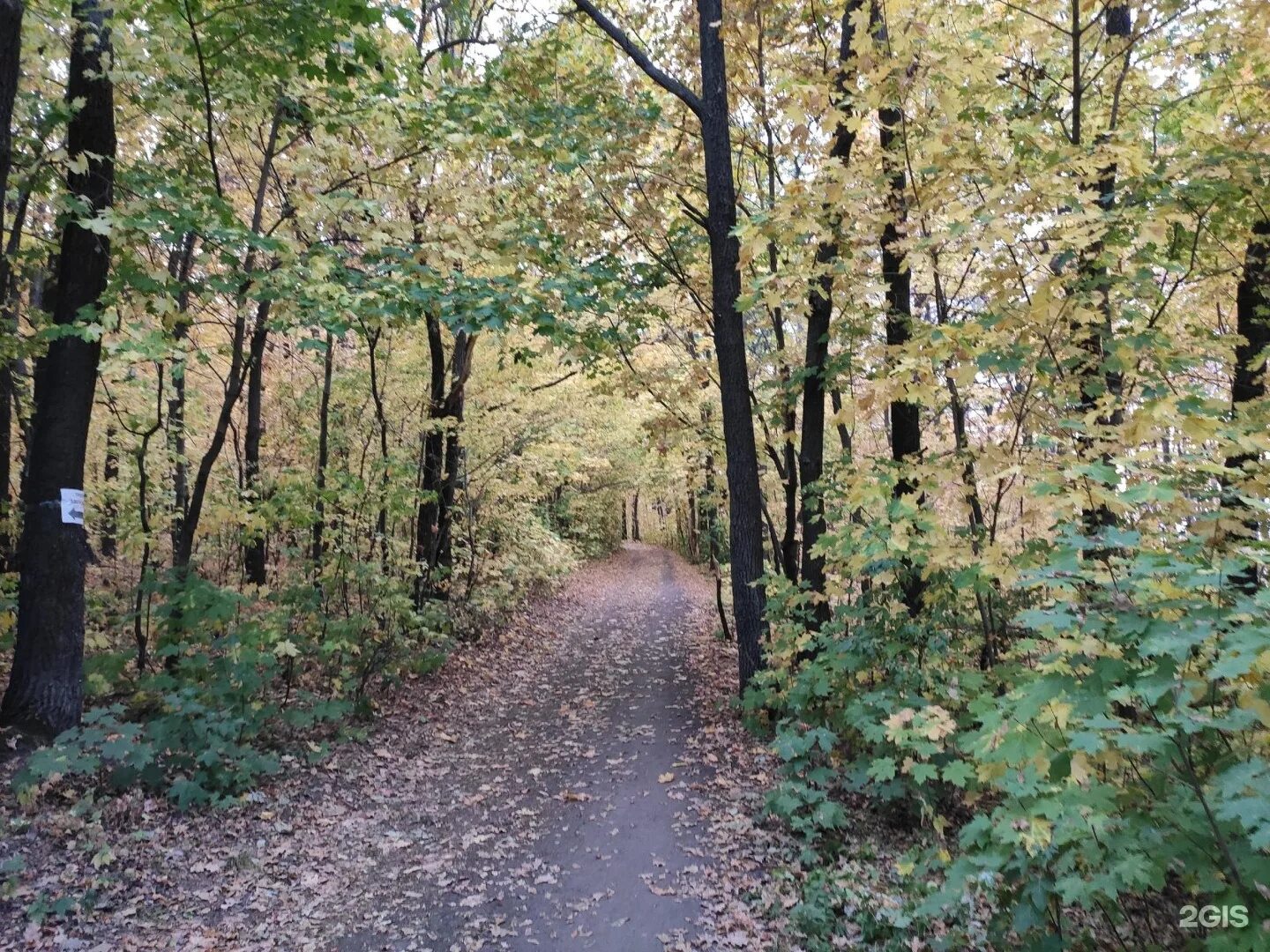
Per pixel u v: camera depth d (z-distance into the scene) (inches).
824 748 200.1
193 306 344.5
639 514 2139.5
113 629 336.5
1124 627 86.3
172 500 389.4
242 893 179.9
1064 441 152.4
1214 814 89.4
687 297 442.6
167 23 246.1
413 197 343.6
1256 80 221.6
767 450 411.5
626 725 337.7
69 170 239.3
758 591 326.3
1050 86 248.4
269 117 319.3
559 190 381.4
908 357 150.3
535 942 163.5
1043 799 101.4
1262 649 76.7
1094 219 160.2
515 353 360.2
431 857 205.9
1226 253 241.6
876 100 178.1
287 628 307.6
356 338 467.5
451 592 530.3
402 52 316.5
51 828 187.5
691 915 173.3
